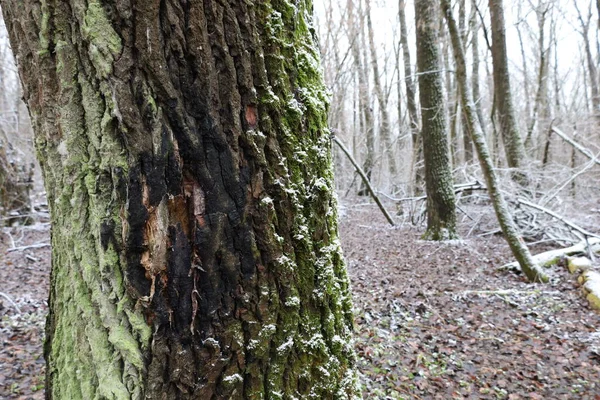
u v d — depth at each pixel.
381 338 4.44
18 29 1.15
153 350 1.10
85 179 1.12
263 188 1.19
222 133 1.12
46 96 1.13
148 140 1.06
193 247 1.12
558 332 4.75
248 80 1.15
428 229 9.88
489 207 10.51
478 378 3.78
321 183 1.36
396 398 3.34
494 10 11.38
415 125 14.16
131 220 1.07
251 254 1.17
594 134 13.01
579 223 9.81
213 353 1.13
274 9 1.26
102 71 1.04
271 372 1.21
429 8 9.27
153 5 1.03
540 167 11.45
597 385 3.68
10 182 11.13
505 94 11.46
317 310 1.33
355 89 20.45
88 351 1.19
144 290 1.10
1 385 3.43
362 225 12.06
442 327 4.88
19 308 5.29
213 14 1.09
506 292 6.05
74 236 1.17
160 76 1.04
